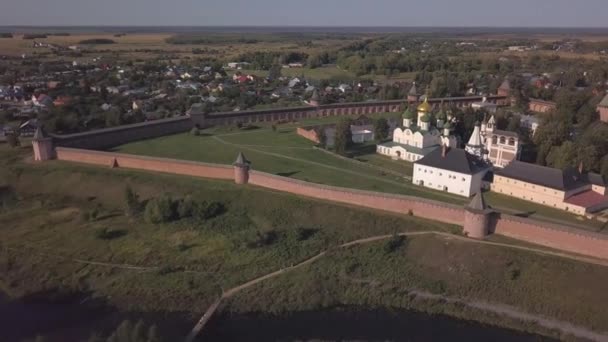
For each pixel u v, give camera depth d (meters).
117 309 88.38
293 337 82.75
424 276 97.00
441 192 125.06
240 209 120.44
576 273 91.38
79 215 120.31
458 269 96.75
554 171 118.44
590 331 83.69
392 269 99.00
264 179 129.12
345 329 85.12
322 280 96.75
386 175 138.88
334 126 189.75
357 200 118.38
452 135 157.12
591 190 121.75
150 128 179.25
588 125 173.75
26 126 183.12
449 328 85.81
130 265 100.69
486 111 175.50
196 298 91.38
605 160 126.56
